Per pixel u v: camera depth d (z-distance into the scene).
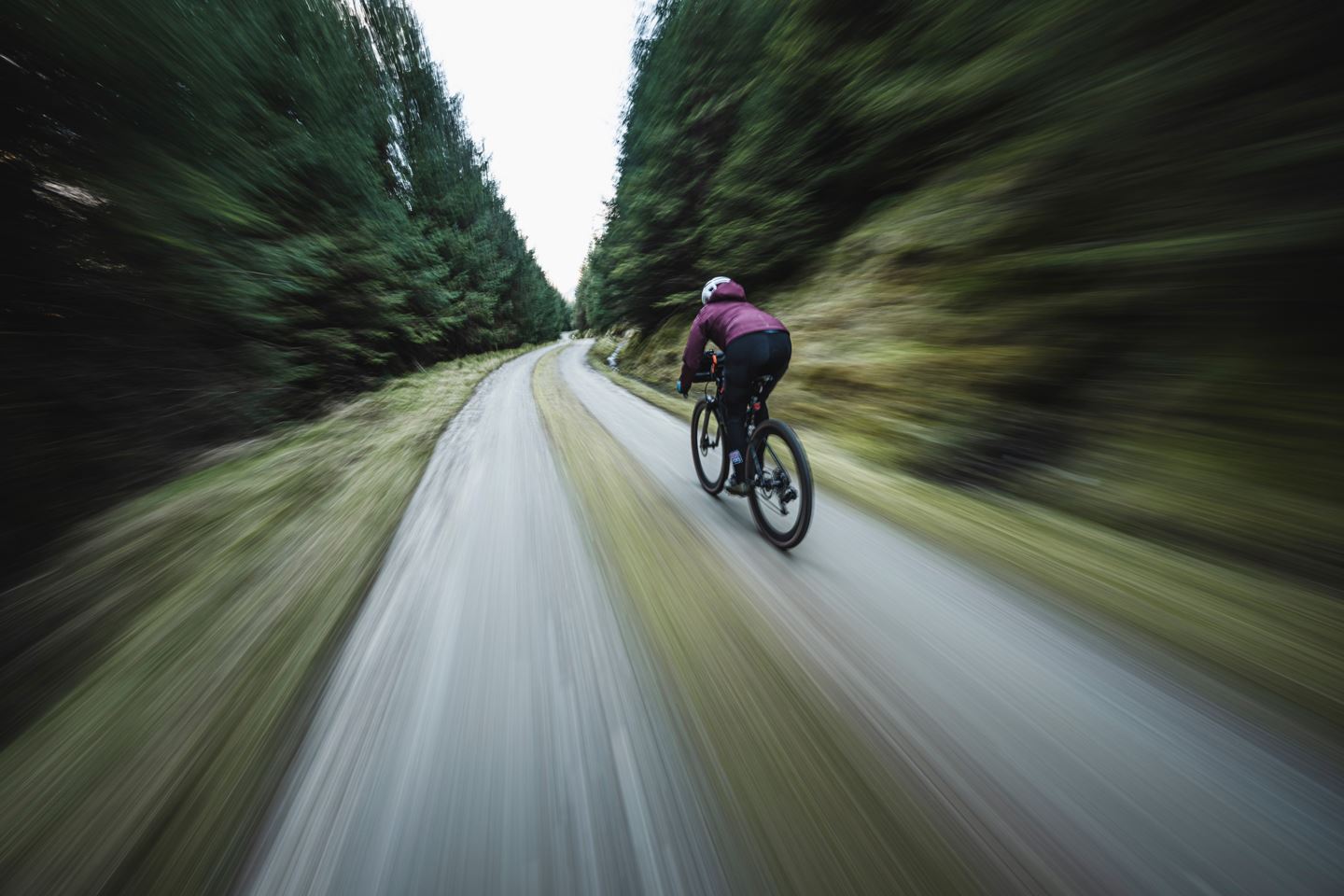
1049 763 1.35
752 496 3.01
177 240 5.18
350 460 5.07
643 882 1.08
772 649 1.90
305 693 1.72
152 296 5.30
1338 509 2.23
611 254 16.11
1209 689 1.61
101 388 4.65
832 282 7.91
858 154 8.43
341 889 1.08
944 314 5.14
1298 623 1.89
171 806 1.28
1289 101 2.70
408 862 1.13
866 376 5.64
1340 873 1.04
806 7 8.21
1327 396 2.45
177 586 2.58
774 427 2.73
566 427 6.45
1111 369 3.41
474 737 1.50
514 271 35.06
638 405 8.18
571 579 2.50
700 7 12.08
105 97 4.37
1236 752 1.36
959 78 6.05
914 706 1.59
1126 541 2.66
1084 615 2.05
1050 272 4.00
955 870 1.08
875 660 1.82
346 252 9.95
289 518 3.49
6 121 3.85
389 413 8.05
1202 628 1.92
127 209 4.69
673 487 3.93
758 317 2.97
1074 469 3.28
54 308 4.49
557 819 1.23
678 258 13.82
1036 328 4.00
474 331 25.72
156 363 5.43
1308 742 1.38
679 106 13.00
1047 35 4.46
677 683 1.72
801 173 9.30
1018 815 1.20
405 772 1.38
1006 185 4.96
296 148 8.38
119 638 2.12
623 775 1.36
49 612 2.41
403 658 1.90
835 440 5.29
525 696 1.67
